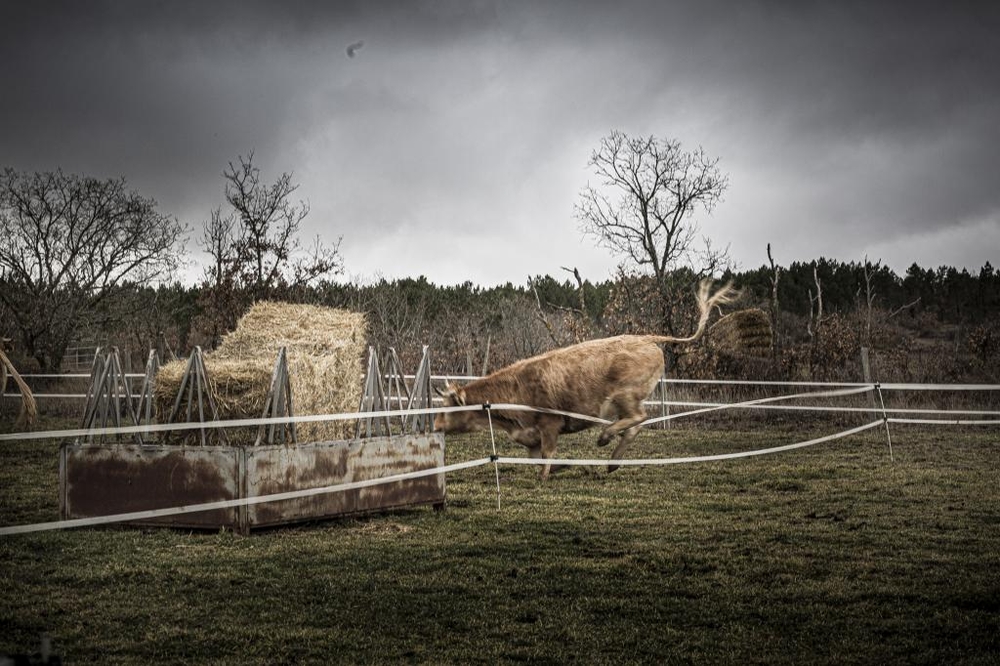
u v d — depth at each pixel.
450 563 7.89
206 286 26.06
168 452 9.03
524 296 40.19
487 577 7.46
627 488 11.98
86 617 6.30
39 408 22.23
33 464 13.93
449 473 13.36
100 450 9.23
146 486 9.09
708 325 24.31
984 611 6.56
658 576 7.50
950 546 8.57
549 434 13.03
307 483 9.24
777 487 12.00
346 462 9.59
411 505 10.21
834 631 6.14
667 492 11.68
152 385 10.54
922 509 10.41
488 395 12.91
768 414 20.08
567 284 45.06
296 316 12.41
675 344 24.16
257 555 8.02
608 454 15.46
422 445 10.38
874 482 12.30
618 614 6.51
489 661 5.57
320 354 11.17
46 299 28.80
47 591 6.90
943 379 22.16
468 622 6.31
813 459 14.63
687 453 15.50
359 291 32.78
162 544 8.38
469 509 10.52
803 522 9.73
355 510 9.67
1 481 12.31
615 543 8.73
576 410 12.95
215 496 8.85
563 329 28.61
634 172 26.22
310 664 5.48
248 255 25.52
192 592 6.93
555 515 10.15
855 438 17.17
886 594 6.97
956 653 5.69
